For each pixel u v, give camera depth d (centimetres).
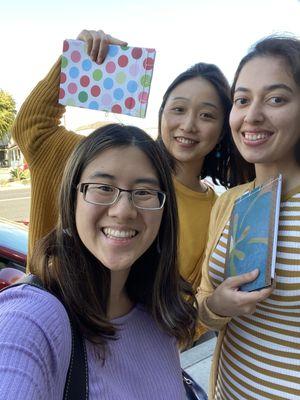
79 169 47
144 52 69
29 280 44
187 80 87
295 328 54
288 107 56
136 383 47
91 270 47
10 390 32
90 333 44
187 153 90
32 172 83
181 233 88
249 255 55
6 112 1738
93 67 72
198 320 62
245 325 58
